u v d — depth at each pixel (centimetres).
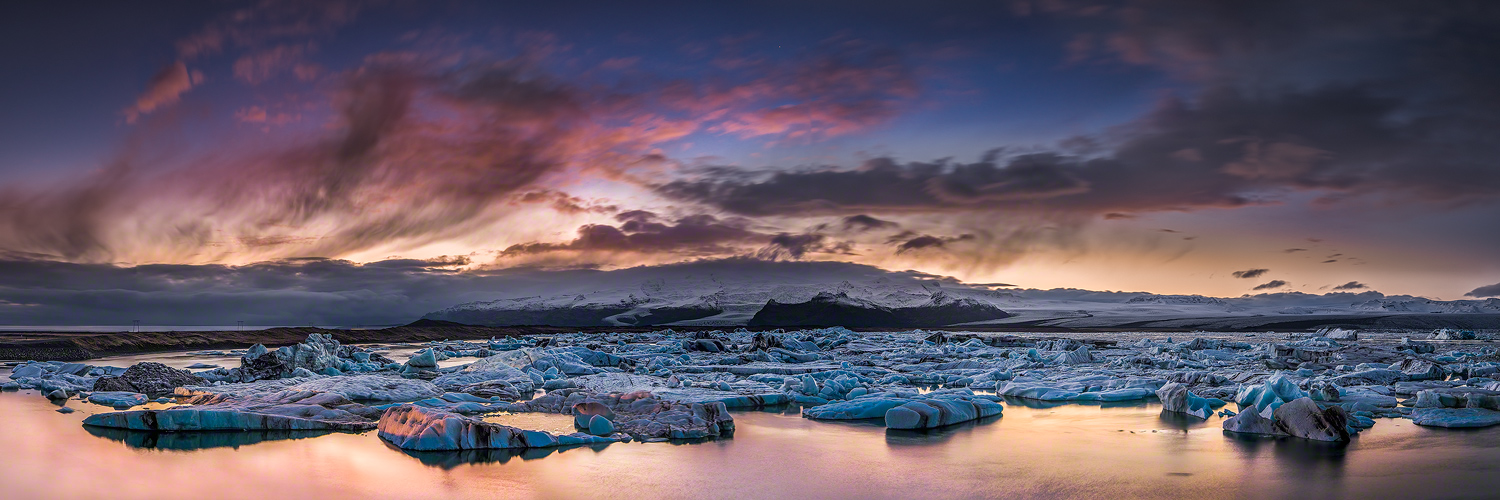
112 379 1884
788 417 1552
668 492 907
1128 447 1197
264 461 1056
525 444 1156
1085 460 1094
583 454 1116
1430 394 1605
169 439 1212
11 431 1274
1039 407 1709
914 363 3266
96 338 4138
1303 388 1714
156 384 1923
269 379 2238
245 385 2006
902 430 1364
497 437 1149
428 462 1055
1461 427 1348
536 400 1644
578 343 4941
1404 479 965
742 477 984
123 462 1046
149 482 939
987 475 1001
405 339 6294
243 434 1261
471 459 1078
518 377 2173
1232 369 2688
